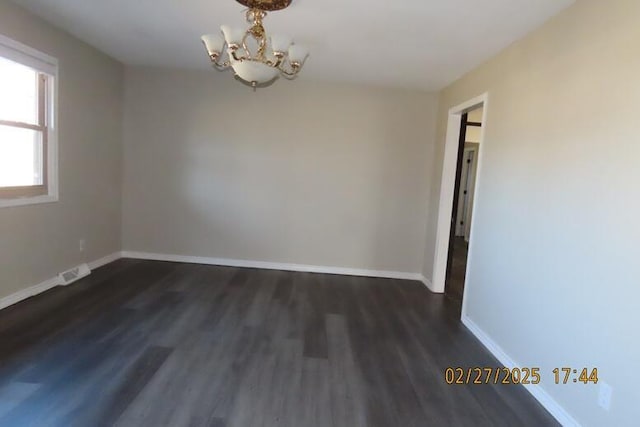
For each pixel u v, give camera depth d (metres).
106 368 2.30
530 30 2.58
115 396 2.04
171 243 4.73
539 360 2.31
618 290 1.74
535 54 2.53
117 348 2.54
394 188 4.66
